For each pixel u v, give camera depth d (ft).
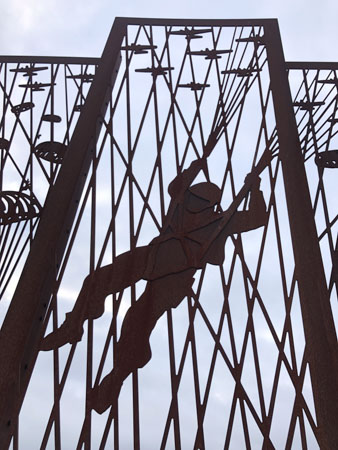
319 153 11.28
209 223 9.41
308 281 8.36
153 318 8.51
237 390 7.68
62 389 7.73
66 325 8.36
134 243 9.23
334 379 7.41
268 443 7.27
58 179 9.84
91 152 10.39
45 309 8.59
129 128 10.55
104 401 7.68
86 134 10.46
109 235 9.26
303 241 8.78
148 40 12.22
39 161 11.01
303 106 12.60
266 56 11.79
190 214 9.59
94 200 9.46
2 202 10.50
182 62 11.80
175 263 9.02
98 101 11.00
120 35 12.30
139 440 7.41
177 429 7.39
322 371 7.50
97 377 7.86
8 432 7.36
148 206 9.57
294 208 9.16
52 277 8.73
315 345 7.73
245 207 9.54
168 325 8.37
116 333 8.26
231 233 9.26
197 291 8.63
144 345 8.24
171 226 9.46
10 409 7.50
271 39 12.01
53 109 11.85
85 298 8.65
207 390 7.70
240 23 12.45
